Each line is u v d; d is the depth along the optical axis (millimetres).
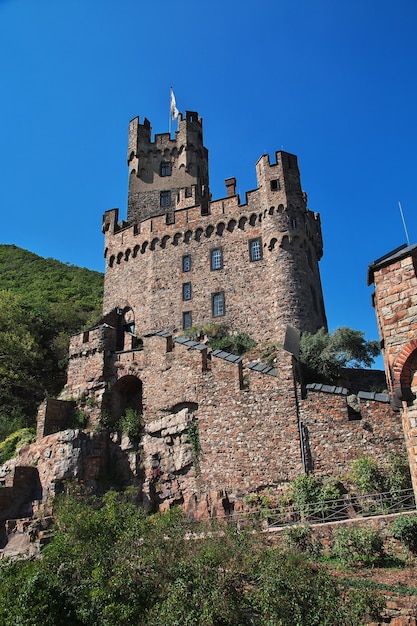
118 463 30938
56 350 46000
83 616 14734
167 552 16125
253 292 38094
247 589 14781
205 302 39656
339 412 25672
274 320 36375
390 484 22828
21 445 33344
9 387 41750
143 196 50312
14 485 29297
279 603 13641
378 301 15000
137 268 44094
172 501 28031
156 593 15133
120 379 34000
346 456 24781
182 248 42344
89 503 27266
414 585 15562
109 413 33312
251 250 39375
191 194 46156
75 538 17344
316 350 31562
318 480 24469
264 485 26000
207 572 14922
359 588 15242
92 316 55188
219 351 30922
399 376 13906
